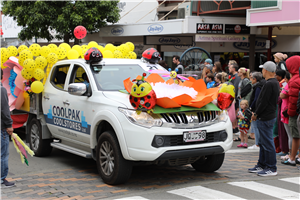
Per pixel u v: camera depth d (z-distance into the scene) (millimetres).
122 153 5004
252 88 8828
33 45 7570
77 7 20297
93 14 20594
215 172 6121
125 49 8133
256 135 8055
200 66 15273
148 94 4809
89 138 5848
